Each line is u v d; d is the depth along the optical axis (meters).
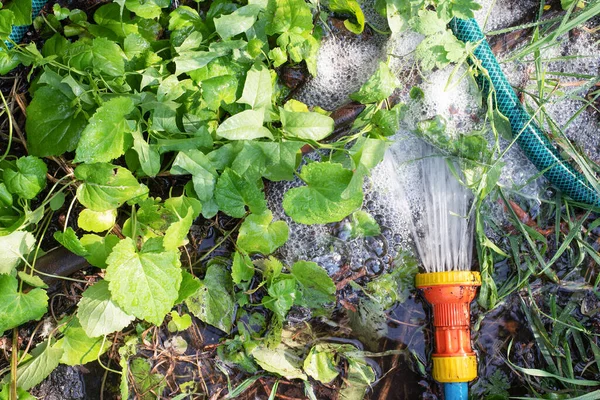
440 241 1.48
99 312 1.24
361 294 1.48
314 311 1.46
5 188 1.24
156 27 1.37
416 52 1.34
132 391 1.42
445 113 1.44
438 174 1.49
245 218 1.38
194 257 1.45
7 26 1.22
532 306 1.48
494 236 1.50
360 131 1.38
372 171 1.47
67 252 1.36
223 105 1.31
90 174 1.22
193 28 1.34
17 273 1.31
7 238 1.21
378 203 1.48
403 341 1.49
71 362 1.33
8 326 1.21
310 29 1.31
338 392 1.46
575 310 1.48
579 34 1.50
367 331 1.48
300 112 1.27
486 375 1.49
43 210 1.27
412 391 1.48
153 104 1.24
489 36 1.49
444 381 1.37
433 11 1.38
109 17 1.34
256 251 1.37
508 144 1.48
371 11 1.47
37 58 1.24
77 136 1.27
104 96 1.25
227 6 1.35
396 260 1.48
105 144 1.16
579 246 1.45
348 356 1.45
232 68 1.31
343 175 1.21
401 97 1.45
